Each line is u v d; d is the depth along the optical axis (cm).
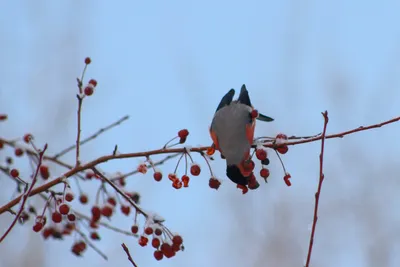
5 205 984
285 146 1014
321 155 791
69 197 1013
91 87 1023
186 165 1021
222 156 1148
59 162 1245
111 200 1170
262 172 1038
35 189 1005
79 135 1027
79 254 1245
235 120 1113
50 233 1256
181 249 1045
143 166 1027
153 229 1043
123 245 841
